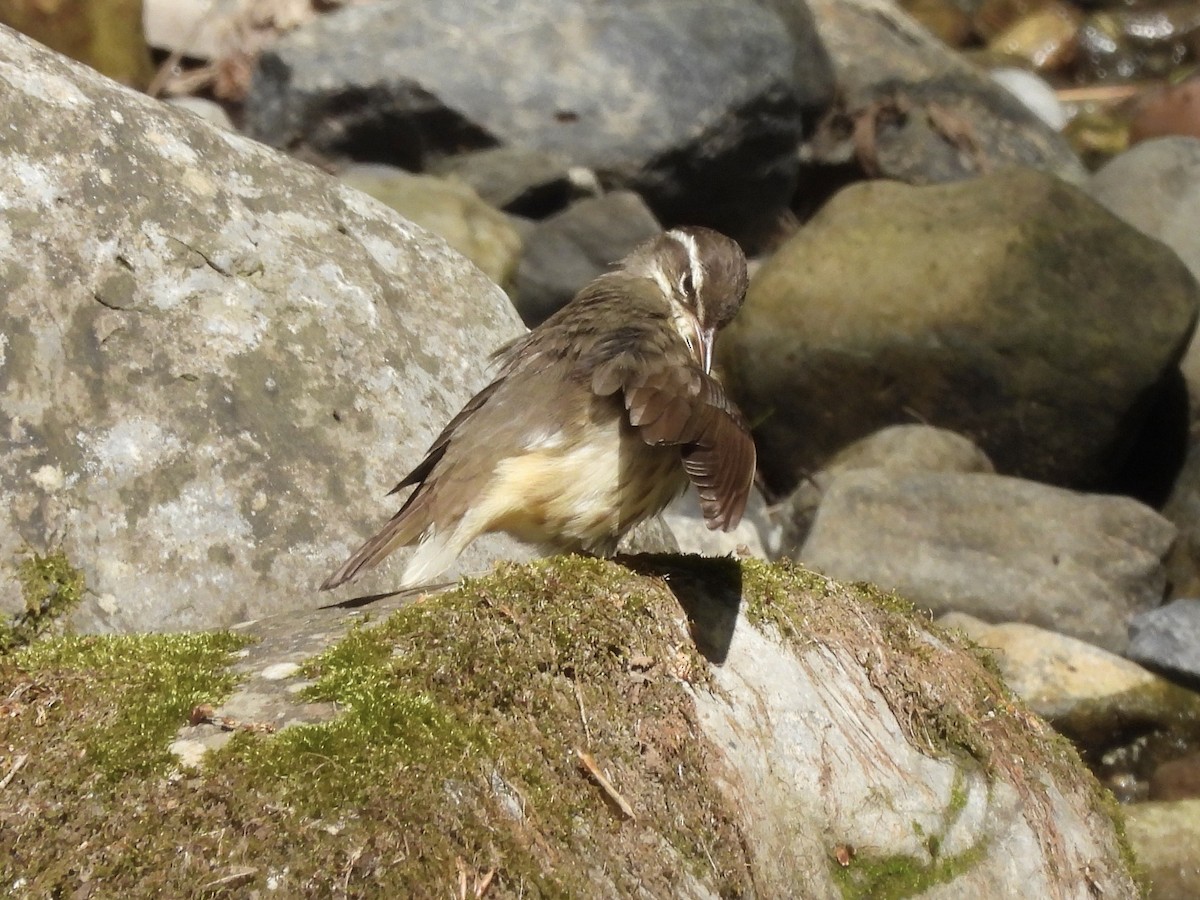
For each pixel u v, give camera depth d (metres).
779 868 8.50
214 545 9.95
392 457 10.74
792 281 19.77
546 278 19.58
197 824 7.06
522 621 8.40
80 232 10.43
